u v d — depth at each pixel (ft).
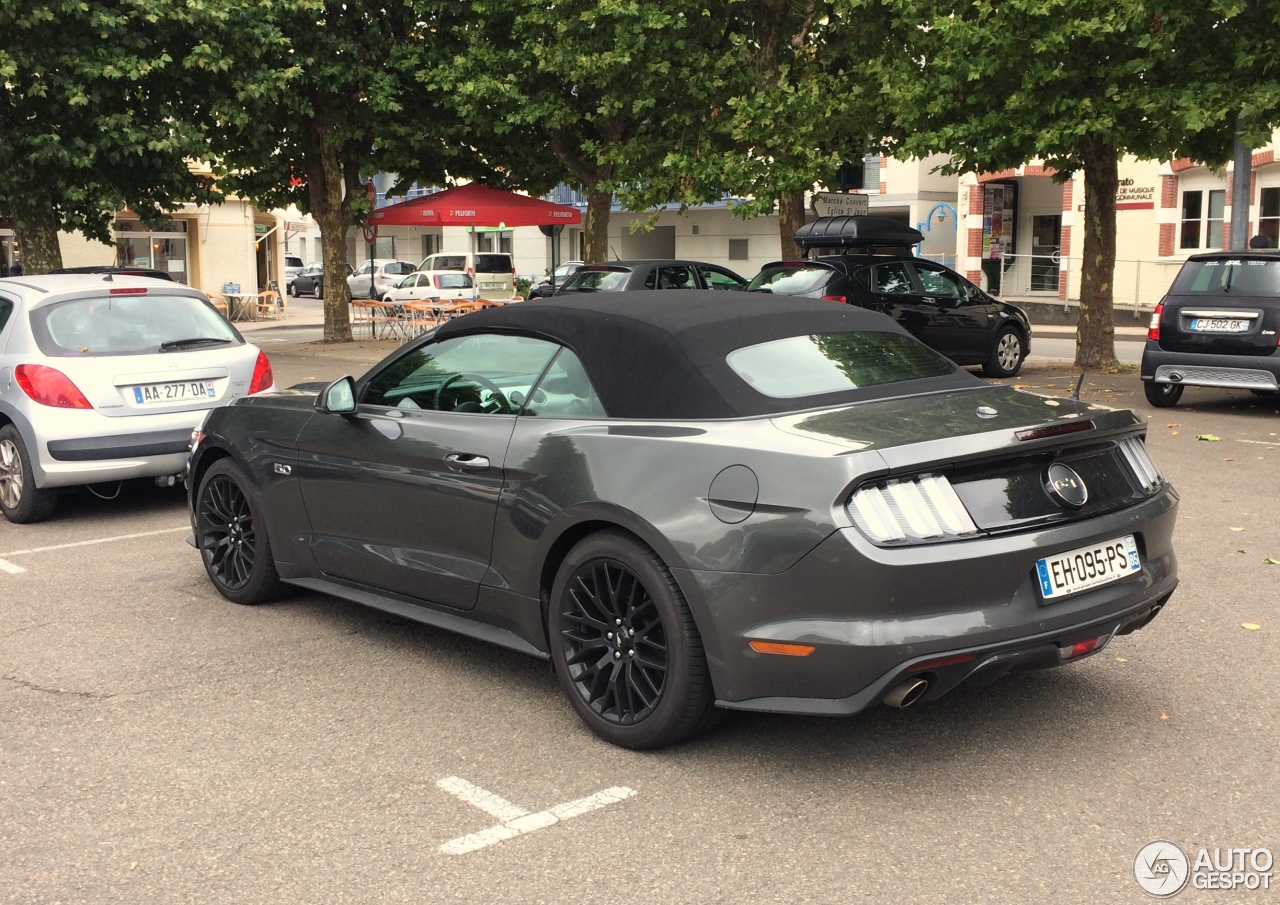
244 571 19.90
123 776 13.17
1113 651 17.02
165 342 27.02
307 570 18.53
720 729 14.34
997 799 12.32
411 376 17.08
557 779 12.98
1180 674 16.03
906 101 50.37
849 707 12.00
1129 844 11.32
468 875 10.91
